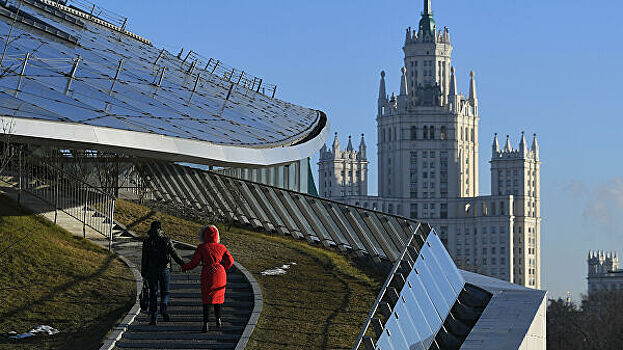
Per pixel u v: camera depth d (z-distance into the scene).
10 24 34.50
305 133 42.41
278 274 28.47
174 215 37.88
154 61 44.06
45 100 26.81
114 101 30.31
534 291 29.83
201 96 39.22
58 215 31.05
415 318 23.53
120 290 25.06
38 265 25.62
